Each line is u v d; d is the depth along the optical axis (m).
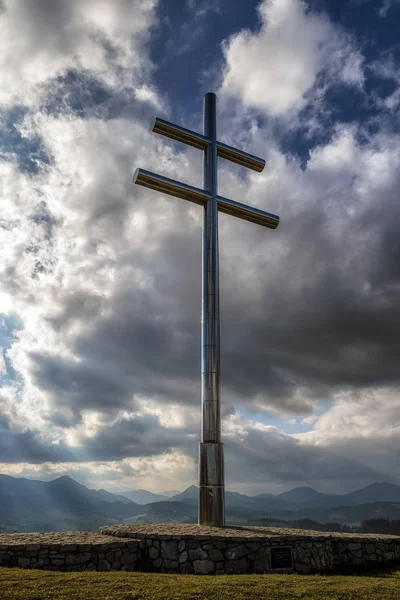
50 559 11.45
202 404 16.83
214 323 17.67
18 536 13.30
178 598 8.48
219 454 16.11
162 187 18.31
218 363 17.25
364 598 9.16
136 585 9.31
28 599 8.04
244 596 8.80
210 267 18.30
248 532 13.68
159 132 19.06
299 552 12.85
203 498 15.64
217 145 19.92
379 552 14.59
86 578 9.81
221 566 12.11
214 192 19.22
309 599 8.84
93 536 13.45
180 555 12.31
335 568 13.46
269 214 20.30
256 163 20.91
